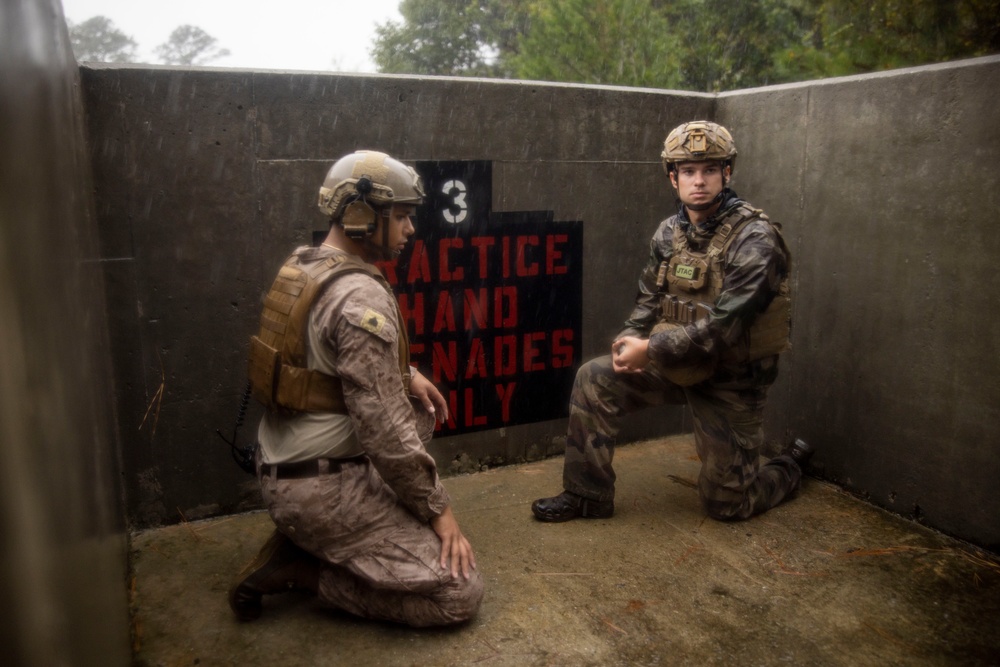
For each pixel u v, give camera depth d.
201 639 2.16
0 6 0.74
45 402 0.76
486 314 3.25
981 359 2.57
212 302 2.78
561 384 3.48
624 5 9.38
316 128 2.83
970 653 2.10
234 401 2.87
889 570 2.53
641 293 3.04
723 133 2.58
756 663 2.07
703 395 2.79
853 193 2.96
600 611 2.30
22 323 0.68
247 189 2.77
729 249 2.62
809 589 2.42
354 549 2.07
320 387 2.02
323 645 2.13
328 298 1.98
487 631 2.20
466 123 3.08
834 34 6.45
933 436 2.75
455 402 3.26
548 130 3.25
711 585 2.45
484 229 3.18
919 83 2.68
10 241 0.66
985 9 5.42
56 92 1.44
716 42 11.54
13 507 0.56
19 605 0.55
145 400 2.74
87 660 0.91
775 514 2.94
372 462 1.99
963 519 2.68
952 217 2.61
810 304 3.19
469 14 21.94
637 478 3.31
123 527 2.36
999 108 2.44
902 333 2.82
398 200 2.03
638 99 3.44
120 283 2.65
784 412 3.38
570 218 3.37
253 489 2.96
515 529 2.82
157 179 2.64
